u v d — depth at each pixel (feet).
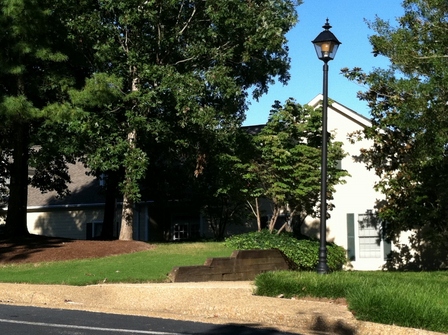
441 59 51.57
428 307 30.04
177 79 62.39
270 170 63.72
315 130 64.90
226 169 65.57
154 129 64.90
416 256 73.87
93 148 66.13
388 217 67.41
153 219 100.42
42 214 110.63
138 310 36.50
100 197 105.29
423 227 73.51
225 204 84.17
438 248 70.74
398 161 67.41
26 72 61.93
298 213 70.64
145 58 65.00
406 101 54.70
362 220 77.05
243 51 69.15
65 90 63.16
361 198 77.30
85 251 58.18
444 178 63.67
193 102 62.85
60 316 33.55
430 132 52.75
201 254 56.13
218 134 66.39
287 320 31.60
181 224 98.53
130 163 62.80
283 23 68.59
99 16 65.21
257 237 60.90
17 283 44.86
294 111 64.90
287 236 62.54
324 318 30.60
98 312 35.27
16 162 70.59
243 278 50.29
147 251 58.59
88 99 59.72
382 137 67.15
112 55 64.90
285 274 39.91
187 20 68.74
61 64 64.80
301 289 36.76
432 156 55.06
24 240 67.77
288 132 64.28
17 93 62.44
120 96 62.54
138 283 44.88
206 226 95.25
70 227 108.17
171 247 61.41
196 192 84.94
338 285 36.11
